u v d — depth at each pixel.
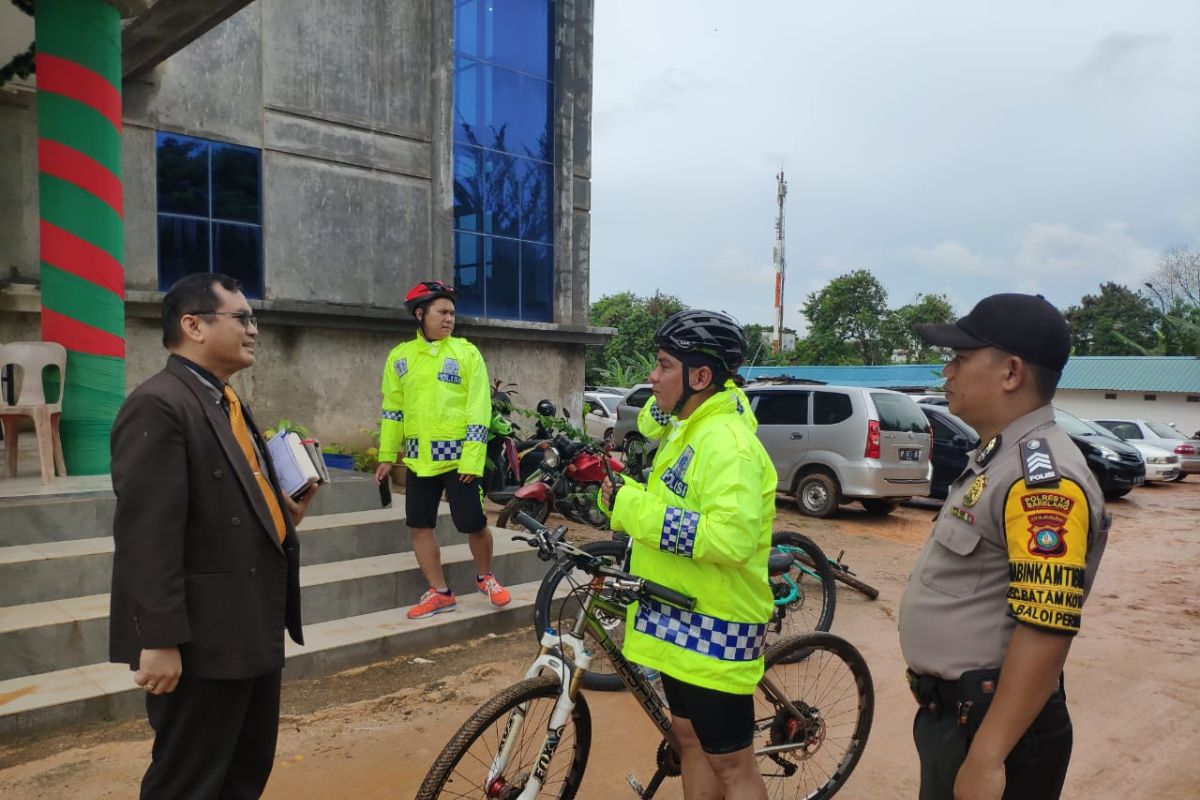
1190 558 8.78
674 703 2.67
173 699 2.31
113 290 5.81
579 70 11.94
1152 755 3.95
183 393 2.31
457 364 4.96
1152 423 18.53
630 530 2.35
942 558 1.96
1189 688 4.84
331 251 9.39
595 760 3.69
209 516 2.31
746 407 2.52
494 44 10.98
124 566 2.18
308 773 3.44
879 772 3.68
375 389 9.65
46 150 5.62
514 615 5.24
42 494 4.93
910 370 32.34
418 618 4.99
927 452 10.30
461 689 4.32
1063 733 1.90
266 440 2.79
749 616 2.42
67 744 3.53
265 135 8.88
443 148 10.14
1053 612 1.69
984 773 1.72
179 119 8.28
